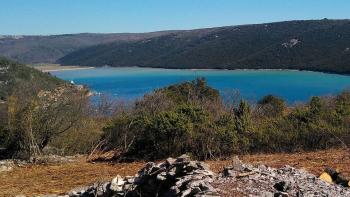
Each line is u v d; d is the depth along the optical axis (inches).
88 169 491.2
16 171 514.3
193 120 532.7
